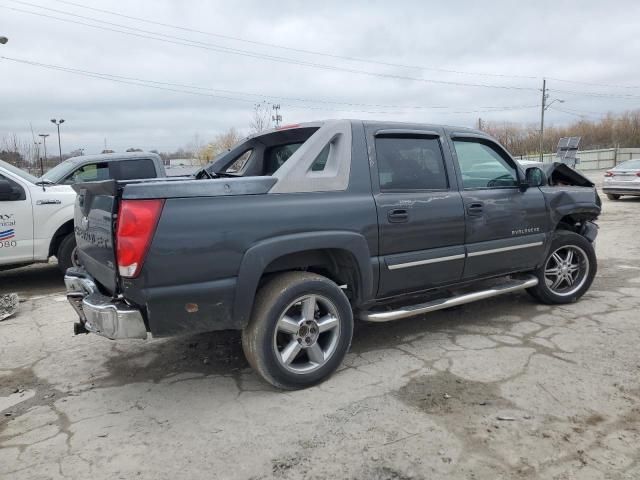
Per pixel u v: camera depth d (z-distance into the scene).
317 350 3.69
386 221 3.92
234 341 4.67
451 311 5.39
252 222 3.34
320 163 3.80
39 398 3.66
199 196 3.21
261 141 5.05
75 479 2.69
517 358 4.10
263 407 3.41
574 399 3.39
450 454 2.81
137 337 3.22
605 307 5.42
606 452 2.80
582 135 73.31
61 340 4.86
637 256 8.22
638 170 17.08
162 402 3.54
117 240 3.12
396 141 4.17
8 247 6.63
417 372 3.88
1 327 5.30
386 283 4.01
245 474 2.69
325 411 3.32
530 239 4.96
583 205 5.39
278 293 3.46
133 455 2.89
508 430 3.03
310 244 3.54
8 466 2.82
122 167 8.45
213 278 3.24
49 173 8.51
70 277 3.88
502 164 4.89
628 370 3.83
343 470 2.70
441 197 4.27
